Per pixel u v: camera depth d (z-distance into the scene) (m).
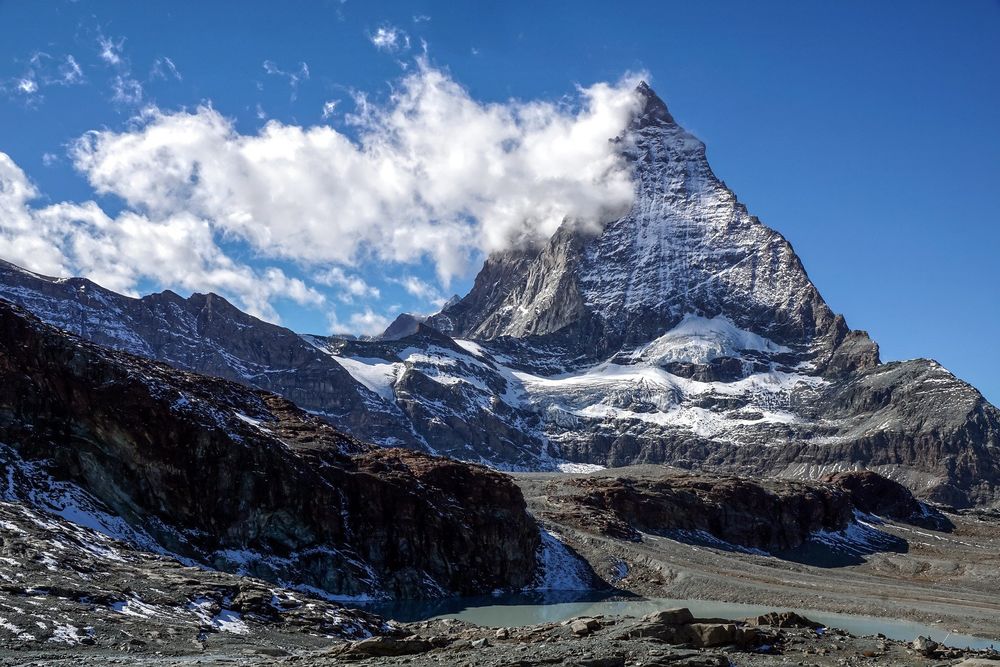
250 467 129.25
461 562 149.75
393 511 145.50
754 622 72.25
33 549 83.06
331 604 89.62
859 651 62.62
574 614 126.12
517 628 69.56
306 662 59.94
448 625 89.69
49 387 121.12
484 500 161.00
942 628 118.81
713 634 61.38
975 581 199.62
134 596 78.50
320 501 135.25
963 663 54.28
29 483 111.00
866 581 181.00
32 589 73.94
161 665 57.94
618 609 132.12
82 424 120.62
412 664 56.19
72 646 63.78
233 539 124.31
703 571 165.62
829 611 134.88
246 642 71.62
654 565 166.50
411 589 137.75
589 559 172.00
